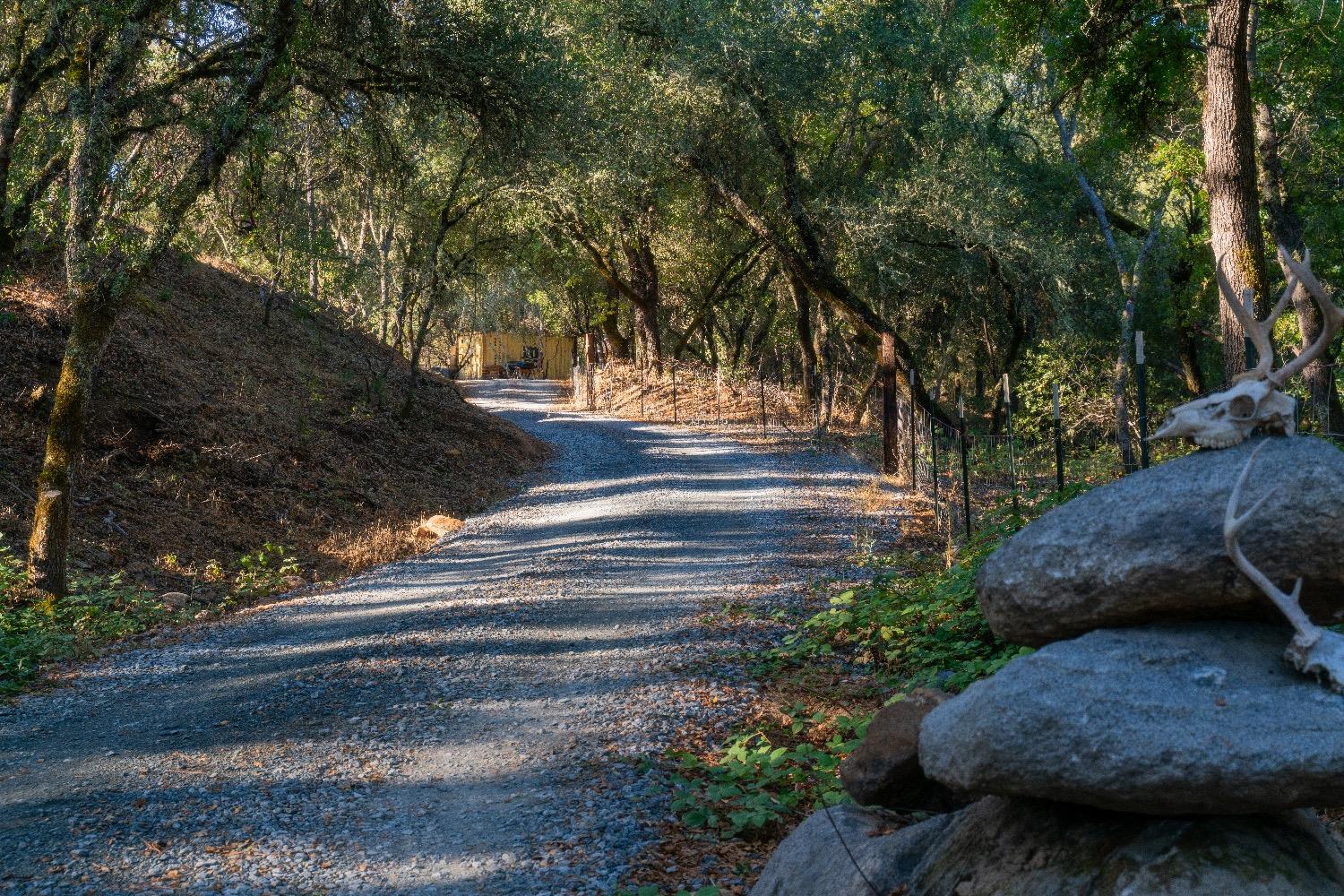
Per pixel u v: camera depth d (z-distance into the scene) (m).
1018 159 35.44
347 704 8.83
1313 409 15.05
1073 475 16.62
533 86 19.70
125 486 17.72
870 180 33.19
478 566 16.19
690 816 5.65
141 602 13.63
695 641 10.43
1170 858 3.15
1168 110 21.48
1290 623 3.25
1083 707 3.18
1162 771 3.03
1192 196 27.92
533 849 5.68
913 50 29.27
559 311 57.94
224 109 14.07
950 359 38.94
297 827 6.11
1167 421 3.44
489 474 26.98
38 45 15.06
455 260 28.58
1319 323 15.83
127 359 21.55
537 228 31.08
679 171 31.58
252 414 22.88
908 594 9.76
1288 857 3.17
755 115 28.23
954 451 18.88
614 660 9.94
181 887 5.27
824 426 33.00
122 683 10.02
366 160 20.27
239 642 11.71
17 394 18.61
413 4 18.12
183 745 7.86
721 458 28.09
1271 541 3.17
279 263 19.64
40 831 6.07
